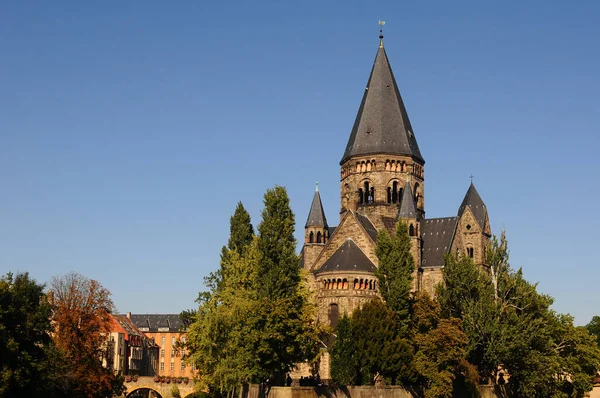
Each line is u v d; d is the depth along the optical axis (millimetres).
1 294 88562
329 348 119438
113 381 118875
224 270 114188
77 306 110562
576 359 127625
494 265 124375
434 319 117188
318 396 100938
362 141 156375
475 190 160250
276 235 106312
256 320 97562
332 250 145125
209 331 102375
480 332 114062
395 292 116625
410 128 160250
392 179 153625
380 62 160625
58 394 97750
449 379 107250
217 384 102688
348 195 155875
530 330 114438
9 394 86312
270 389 99625
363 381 109625
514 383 120000
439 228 152625
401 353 109438
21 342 90688
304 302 111125
